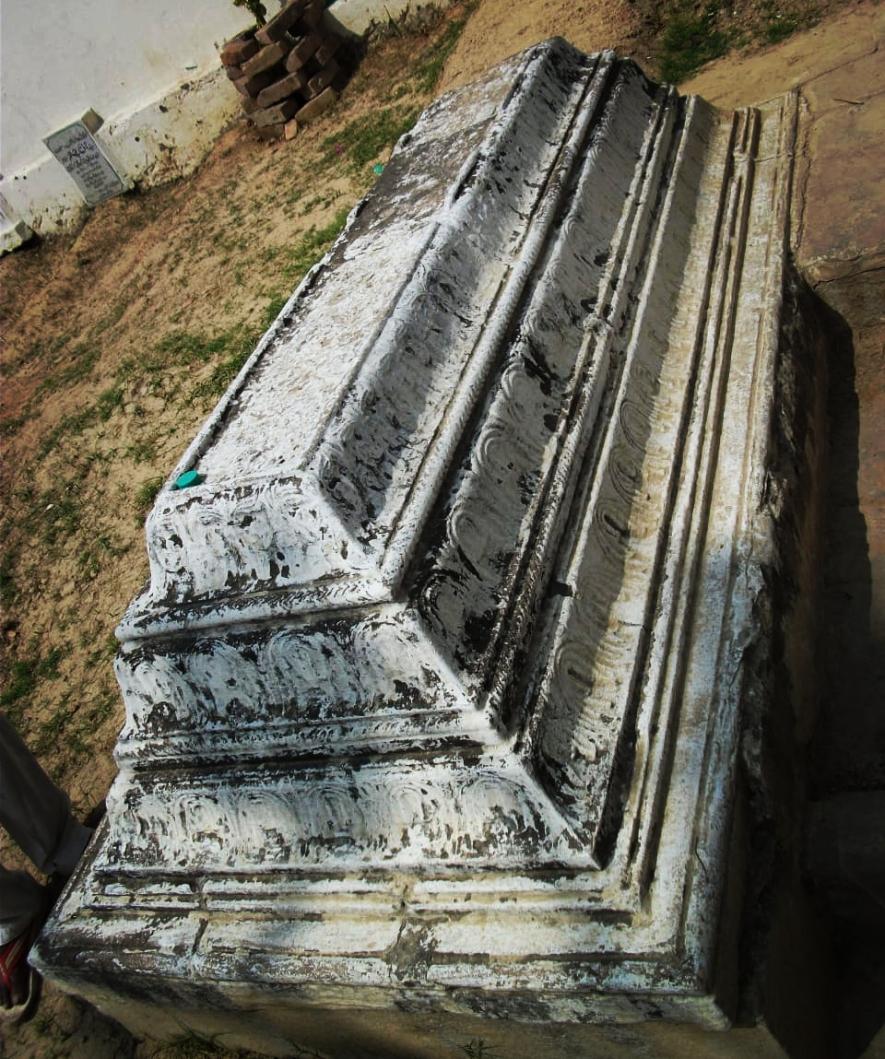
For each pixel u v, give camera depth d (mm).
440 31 6770
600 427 2475
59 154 7820
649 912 1729
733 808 1858
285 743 2109
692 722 1971
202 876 2254
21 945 2867
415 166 3316
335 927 2035
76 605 4379
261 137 7223
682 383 2709
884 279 3084
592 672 2049
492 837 1893
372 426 2184
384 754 2008
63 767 3652
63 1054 2711
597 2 5520
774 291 2965
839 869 2070
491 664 1920
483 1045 2061
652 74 4852
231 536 2121
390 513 2066
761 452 2479
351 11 7004
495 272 2725
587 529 2230
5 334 7312
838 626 2705
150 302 6398
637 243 3037
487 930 1864
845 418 3221
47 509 5000
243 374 2623
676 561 2240
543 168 3156
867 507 2949
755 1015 1692
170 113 7562
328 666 2023
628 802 1870
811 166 3479
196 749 2264
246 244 6176
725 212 3377
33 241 8180
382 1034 2172
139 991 2318
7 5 7395
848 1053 2088
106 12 7375
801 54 4270
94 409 5535
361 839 2064
